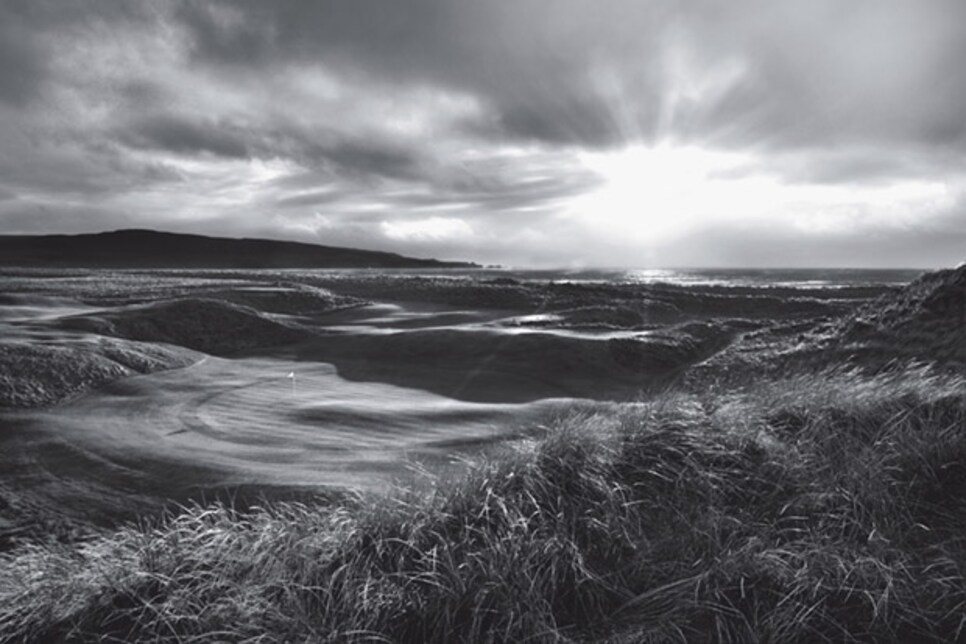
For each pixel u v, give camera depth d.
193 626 3.49
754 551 3.69
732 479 4.53
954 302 11.43
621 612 3.42
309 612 3.43
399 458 7.58
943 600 3.31
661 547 3.88
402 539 3.94
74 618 3.70
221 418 9.95
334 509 4.64
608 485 4.41
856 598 3.34
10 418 9.76
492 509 4.15
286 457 7.71
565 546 3.76
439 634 3.27
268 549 3.99
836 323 14.23
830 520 4.02
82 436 8.73
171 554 4.11
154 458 7.70
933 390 5.66
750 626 3.20
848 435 5.00
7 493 6.79
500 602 3.37
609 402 11.20
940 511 4.11
